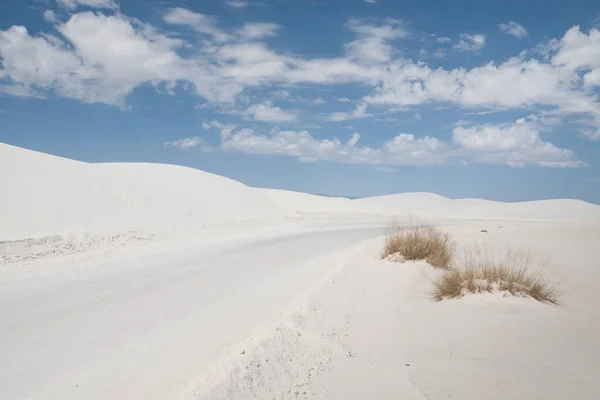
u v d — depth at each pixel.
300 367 5.50
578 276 11.18
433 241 14.59
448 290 9.24
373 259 14.87
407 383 5.17
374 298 9.45
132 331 7.28
